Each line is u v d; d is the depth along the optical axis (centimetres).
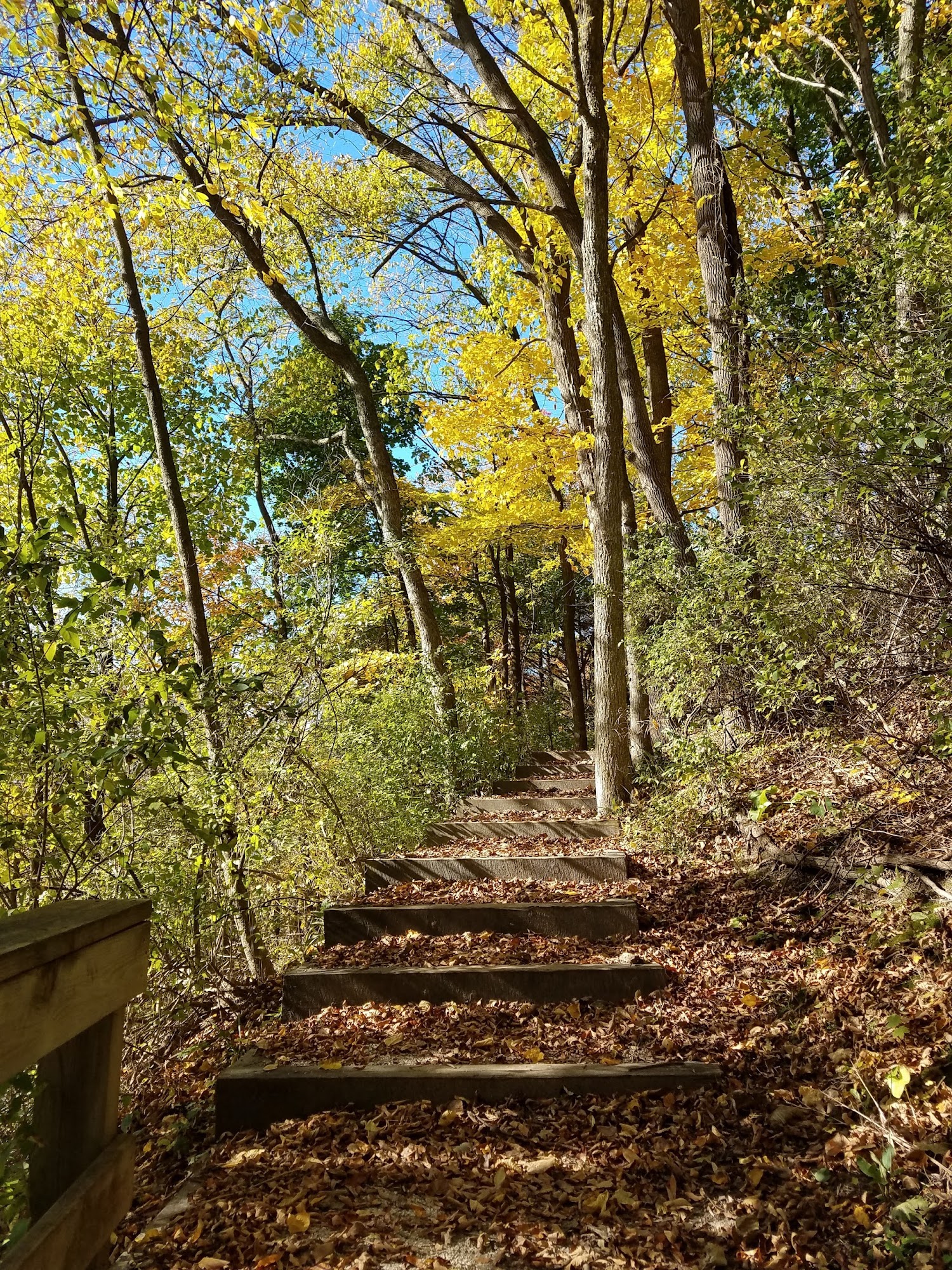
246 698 488
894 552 403
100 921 158
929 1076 264
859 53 723
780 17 946
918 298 413
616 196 923
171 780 451
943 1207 219
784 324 453
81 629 336
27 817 341
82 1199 153
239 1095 314
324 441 1488
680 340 1127
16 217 624
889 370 384
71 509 922
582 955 410
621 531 702
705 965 390
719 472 643
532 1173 265
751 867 468
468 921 451
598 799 694
